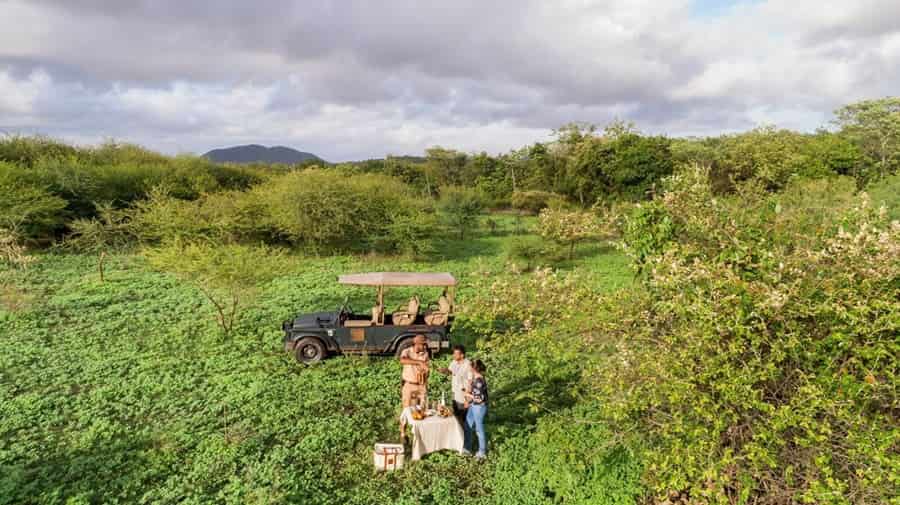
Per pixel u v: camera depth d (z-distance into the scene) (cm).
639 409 663
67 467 795
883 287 562
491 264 2364
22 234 2067
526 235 3134
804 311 553
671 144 4012
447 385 1103
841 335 535
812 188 2103
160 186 2572
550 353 884
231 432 896
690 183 815
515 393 1064
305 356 1211
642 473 749
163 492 739
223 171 3575
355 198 2533
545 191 4334
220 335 1344
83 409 969
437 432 847
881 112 4169
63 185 2417
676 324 686
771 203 786
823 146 3875
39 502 712
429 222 2547
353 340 1223
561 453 798
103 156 3241
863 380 555
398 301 1734
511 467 818
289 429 917
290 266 1550
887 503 529
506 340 891
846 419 529
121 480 761
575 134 4544
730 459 548
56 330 1373
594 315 779
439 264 2366
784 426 542
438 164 5528
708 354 613
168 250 1544
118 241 2362
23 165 2619
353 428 923
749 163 3519
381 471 807
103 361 1179
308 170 2811
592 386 830
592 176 3678
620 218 984
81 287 1767
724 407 603
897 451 549
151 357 1216
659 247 774
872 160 3941
